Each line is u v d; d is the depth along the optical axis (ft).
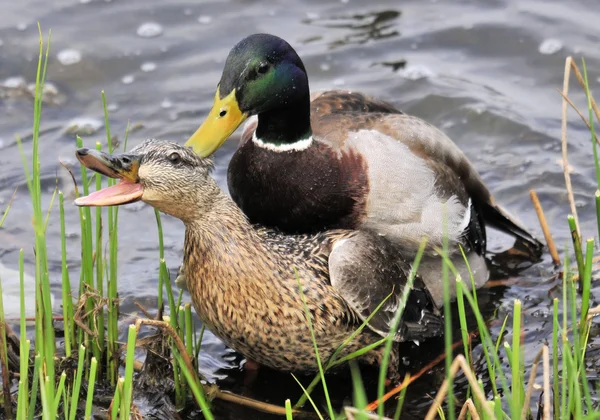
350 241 29.63
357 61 47.29
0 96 45.01
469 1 50.72
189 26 49.42
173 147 25.86
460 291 23.22
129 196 25.46
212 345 32.17
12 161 41.34
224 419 28.48
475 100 44.75
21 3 50.19
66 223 38.14
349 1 50.88
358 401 20.61
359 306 28.78
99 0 50.60
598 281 34.60
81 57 47.11
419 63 47.19
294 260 28.17
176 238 37.96
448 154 34.55
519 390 23.02
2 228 37.63
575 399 23.00
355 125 33.22
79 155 24.94
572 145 42.29
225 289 27.12
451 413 22.15
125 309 33.47
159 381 28.99
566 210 39.17
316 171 31.94
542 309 33.96
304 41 48.29
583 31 48.14
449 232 33.55
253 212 33.27
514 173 41.19
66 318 28.71
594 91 45.24
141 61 47.21
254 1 50.96
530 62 47.14
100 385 29.35
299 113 31.76
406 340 30.91
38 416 28.09
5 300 33.60
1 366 28.45
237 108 31.40
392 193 32.09
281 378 30.60
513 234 37.88
